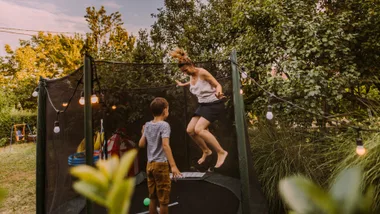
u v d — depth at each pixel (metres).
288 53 4.72
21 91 14.23
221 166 3.59
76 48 12.76
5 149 9.98
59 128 2.80
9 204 4.36
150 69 4.47
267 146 3.87
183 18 7.30
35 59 15.14
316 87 4.00
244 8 5.15
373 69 4.82
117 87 4.23
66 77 3.05
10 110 11.77
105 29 11.95
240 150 2.50
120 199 0.22
